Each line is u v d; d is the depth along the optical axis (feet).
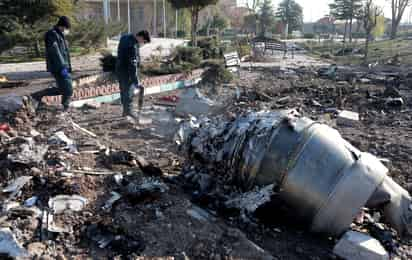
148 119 28.96
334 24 234.17
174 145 23.52
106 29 85.87
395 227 14.12
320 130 14.60
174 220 14.44
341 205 13.46
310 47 145.38
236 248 13.23
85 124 27.53
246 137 15.31
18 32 64.39
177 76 45.96
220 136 16.57
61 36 28.25
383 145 26.68
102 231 13.39
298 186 13.82
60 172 17.29
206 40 67.00
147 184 16.47
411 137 28.81
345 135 29.01
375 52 123.44
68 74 28.73
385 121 33.58
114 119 29.25
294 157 13.98
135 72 28.17
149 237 13.33
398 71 72.95
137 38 27.99
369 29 103.55
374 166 13.79
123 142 23.85
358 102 41.24
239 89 44.83
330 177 13.64
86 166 18.52
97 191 16.15
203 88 42.42
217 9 169.17
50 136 22.34
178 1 65.31
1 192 15.60
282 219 14.90
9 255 11.55
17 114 25.31
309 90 46.78
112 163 19.13
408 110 37.96
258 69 69.26
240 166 15.12
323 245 14.20
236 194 15.55
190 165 18.47
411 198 14.74
